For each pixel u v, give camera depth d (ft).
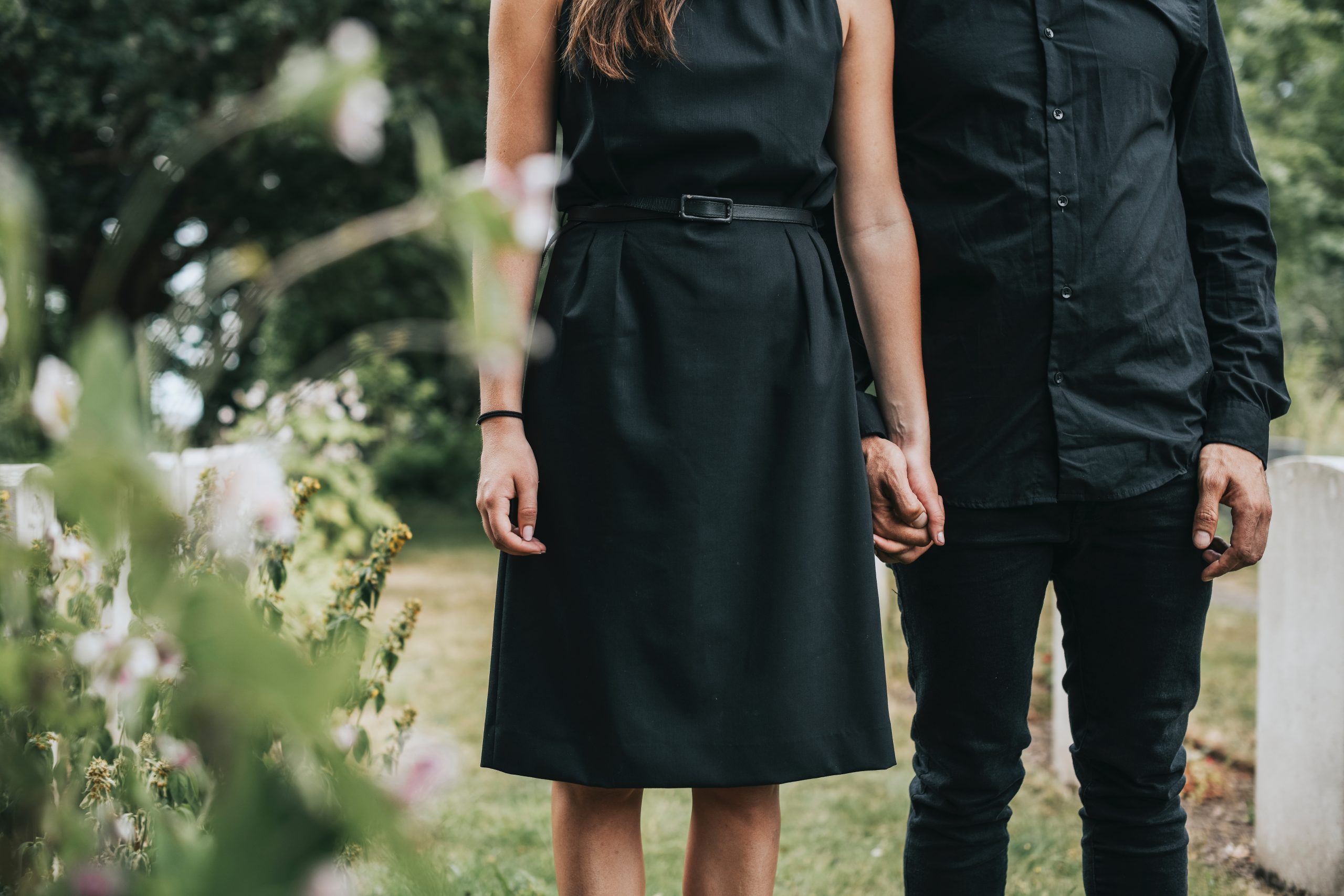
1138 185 5.31
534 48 4.86
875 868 8.66
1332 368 35.68
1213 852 8.88
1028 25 5.32
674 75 4.64
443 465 48.34
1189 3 5.55
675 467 4.58
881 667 4.88
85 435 1.41
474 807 9.89
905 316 5.24
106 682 3.36
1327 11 42.16
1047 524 5.35
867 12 5.18
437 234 1.59
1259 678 8.41
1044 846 8.91
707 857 5.17
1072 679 5.67
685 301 4.64
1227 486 5.26
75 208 31.76
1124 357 5.24
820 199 4.99
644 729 4.50
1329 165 42.06
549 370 4.76
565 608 4.65
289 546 6.05
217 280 1.93
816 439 4.73
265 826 1.41
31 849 2.72
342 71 1.46
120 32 30.35
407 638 6.72
